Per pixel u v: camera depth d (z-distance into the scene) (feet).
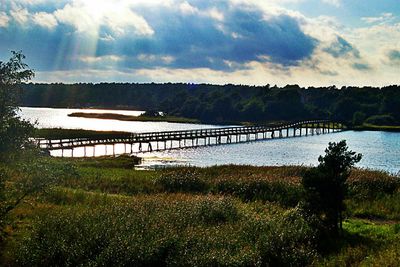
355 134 372.17
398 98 511.81
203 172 113.29
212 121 524.93
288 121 514.27
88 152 208.64
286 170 111.65
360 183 89.45
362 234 58.13
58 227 53.83
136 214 58.70
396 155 213.46
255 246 49.16
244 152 220.02
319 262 48.14
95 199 75.46
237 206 68.74
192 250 47.55
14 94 53.67
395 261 42.98
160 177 99.35
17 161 53.93
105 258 45.96
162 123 480.23
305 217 58.29
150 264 46.34
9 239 53.42
